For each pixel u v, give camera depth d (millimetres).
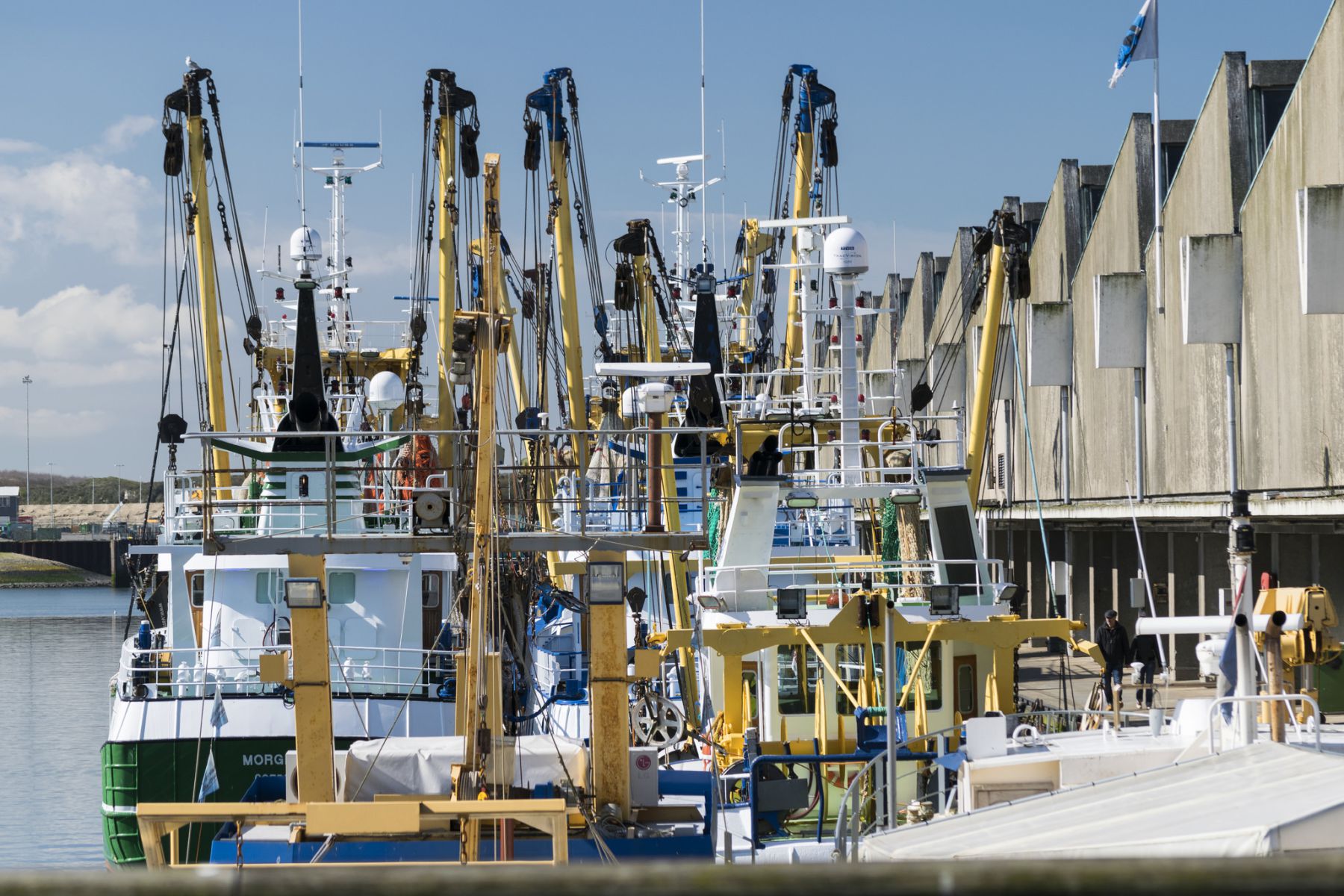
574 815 26734
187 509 45625
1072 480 78438
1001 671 34312
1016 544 92875
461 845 24203
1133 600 35562
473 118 62469
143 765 39031
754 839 28906
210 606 43312
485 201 27391
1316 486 49688
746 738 31719
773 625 33500
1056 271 82188
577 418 59375
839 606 36469
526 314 68250
